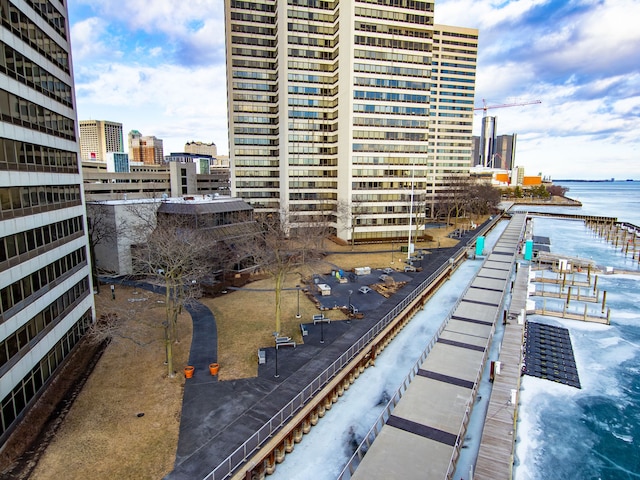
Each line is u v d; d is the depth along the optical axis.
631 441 27.41
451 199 118.50
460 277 62.97
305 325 39.19
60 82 32.31
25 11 26.56
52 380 28.39
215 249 51.38
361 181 84.62
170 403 26.08
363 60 80.94
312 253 60.09
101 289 50.53
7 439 21.98
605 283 64.06
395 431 23.45
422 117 85.69
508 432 25.02
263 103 98.38
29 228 26.12
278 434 23.20
